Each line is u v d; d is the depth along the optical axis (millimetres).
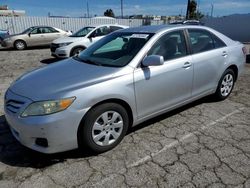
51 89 2924
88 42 10375
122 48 3791
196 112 4449
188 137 3596
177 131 3771
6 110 3098
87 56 4023
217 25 24094
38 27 16047
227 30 23188
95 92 2939
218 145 3375
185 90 4016
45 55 12703
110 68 3340
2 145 3455
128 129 3574
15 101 2971
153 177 2768
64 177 2795
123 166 2965
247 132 3727
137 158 3115
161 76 3568
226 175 2777
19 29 23234
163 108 3773
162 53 3688
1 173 2871
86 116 2949
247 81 6434
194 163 2994
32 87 3053
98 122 3078
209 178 2732
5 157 3182
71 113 2814
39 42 16047
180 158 3098
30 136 2830
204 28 4457
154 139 3553
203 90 4387
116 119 3234
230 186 2613
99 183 2695
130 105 3307
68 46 10102
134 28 4301
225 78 4848
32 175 2834
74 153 3229
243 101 4980
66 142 2883
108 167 2953
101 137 3135
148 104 3533
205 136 3617
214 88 4633
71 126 2850
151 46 3586
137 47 3592
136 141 3500
